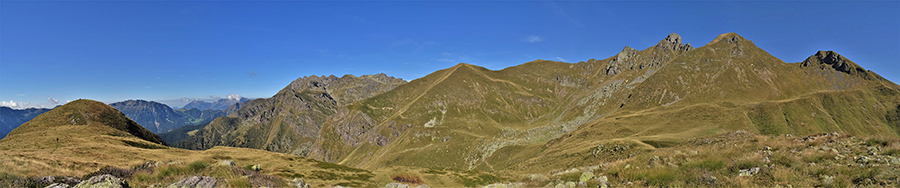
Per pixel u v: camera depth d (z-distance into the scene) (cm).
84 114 11719
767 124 18562
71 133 9269
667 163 1933
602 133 18638
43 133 9138
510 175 6606
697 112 19225
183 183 1889
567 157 11325
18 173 1962
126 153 5588
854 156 1602
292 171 4825
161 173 2441
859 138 2011
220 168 2722
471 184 5378
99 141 7612
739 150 2162
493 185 2233
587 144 12950
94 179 1708
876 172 1283
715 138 5409
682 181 1455
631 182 1555
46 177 1848
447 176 6075
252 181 2348
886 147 1616
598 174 1908
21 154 3066
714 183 1390
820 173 1385
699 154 2078
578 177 1914
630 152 8106
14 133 9631
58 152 4756
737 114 17562
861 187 1212
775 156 1736
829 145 1942
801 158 1661
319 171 5300
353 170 6344
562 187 1662
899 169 1272
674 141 11612
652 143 11456
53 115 11181
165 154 6206
